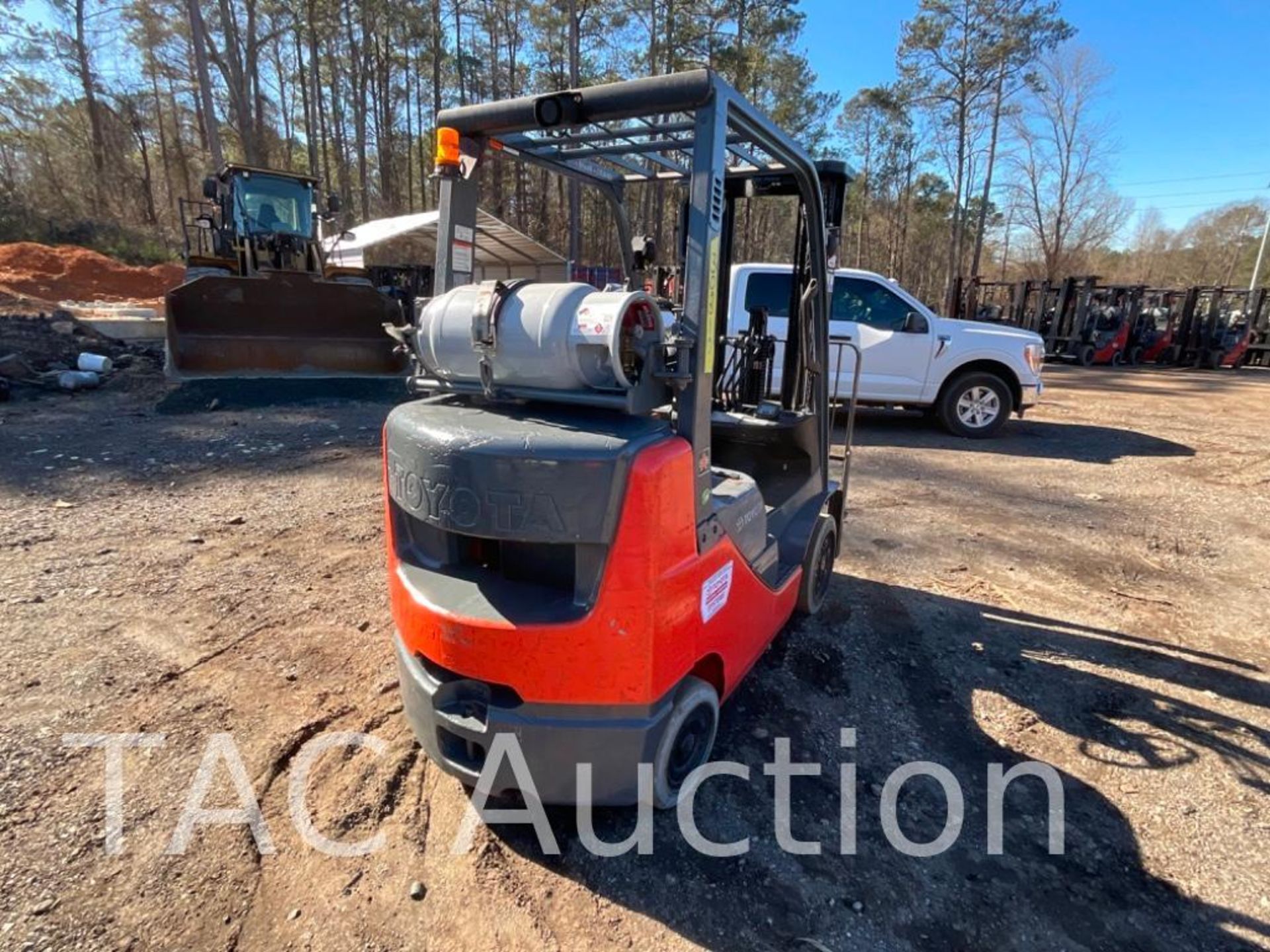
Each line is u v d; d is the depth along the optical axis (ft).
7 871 6.68
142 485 18.58
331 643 11.07
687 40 87.76
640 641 6.44
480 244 58.80
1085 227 130.52
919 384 28.07
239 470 20.13
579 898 6.72
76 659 10.35
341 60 108.17
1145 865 7.41
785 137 8.59
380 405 29.63
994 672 11.10
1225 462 24.82
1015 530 17.71
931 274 172.65
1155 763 9.05
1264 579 14.88
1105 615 13.16
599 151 9.02
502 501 6.15
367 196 101.81
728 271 12.85
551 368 6.33
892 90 117.80
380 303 32.01
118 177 106.73
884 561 15.60
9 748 8.38
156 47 104.27
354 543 15.11
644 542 6.21
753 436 11.95
